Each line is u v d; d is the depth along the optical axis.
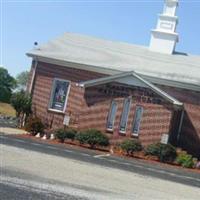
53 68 37.00
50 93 36.62
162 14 39.69
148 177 19.19
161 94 31.52
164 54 39.28
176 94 34.62
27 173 14.77
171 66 37.09
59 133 30.05
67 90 36.47
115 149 30.69
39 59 37.31
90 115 32.94
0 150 19.16
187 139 33.88
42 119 36.41
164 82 34.97
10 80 73.56
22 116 36.22
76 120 35.25
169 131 31.92
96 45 40.38
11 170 14.82
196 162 28.80
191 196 15.95
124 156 28.30
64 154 22.39
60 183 13.98
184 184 19.12
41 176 14.66
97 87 33.00
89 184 14.70
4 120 42.47
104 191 13.89
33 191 12.21
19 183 12.95
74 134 30.25
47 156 20.00
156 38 39.81
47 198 11.67
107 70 36.03
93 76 36.31
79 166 18.64
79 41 40.75
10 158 17.34
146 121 31.83
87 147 29.61
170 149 28.89
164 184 17.86
